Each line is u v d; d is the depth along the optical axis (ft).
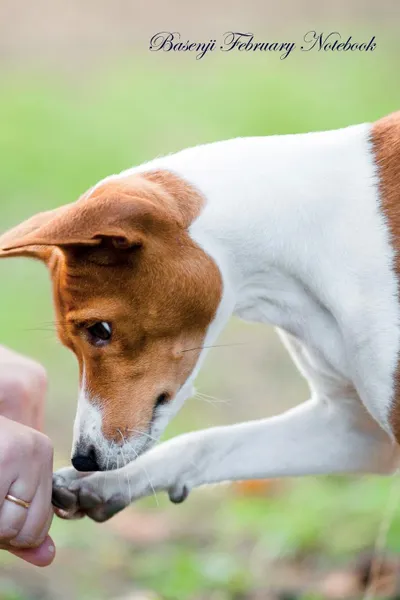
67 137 44.93
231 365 30.48
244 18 60.23
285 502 23.88
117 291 14.88
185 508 24.36
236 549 22.38
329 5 60.49
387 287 14.96
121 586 20.88
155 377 15.30
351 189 15.37
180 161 15.79
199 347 15.57
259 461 17.04
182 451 16.97
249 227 15.37
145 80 51.96
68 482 16.46
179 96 49.49
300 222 15.39
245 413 27.73
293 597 20.47
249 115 46.44
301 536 22.11
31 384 15.83
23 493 14.56
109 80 52.29
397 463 17.30
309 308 15.75
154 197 14.94
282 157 15.71
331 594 20.38
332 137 15.93
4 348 16.61
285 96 48.14
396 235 15.01
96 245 14.44
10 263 35.88
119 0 63.16
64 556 21.93
